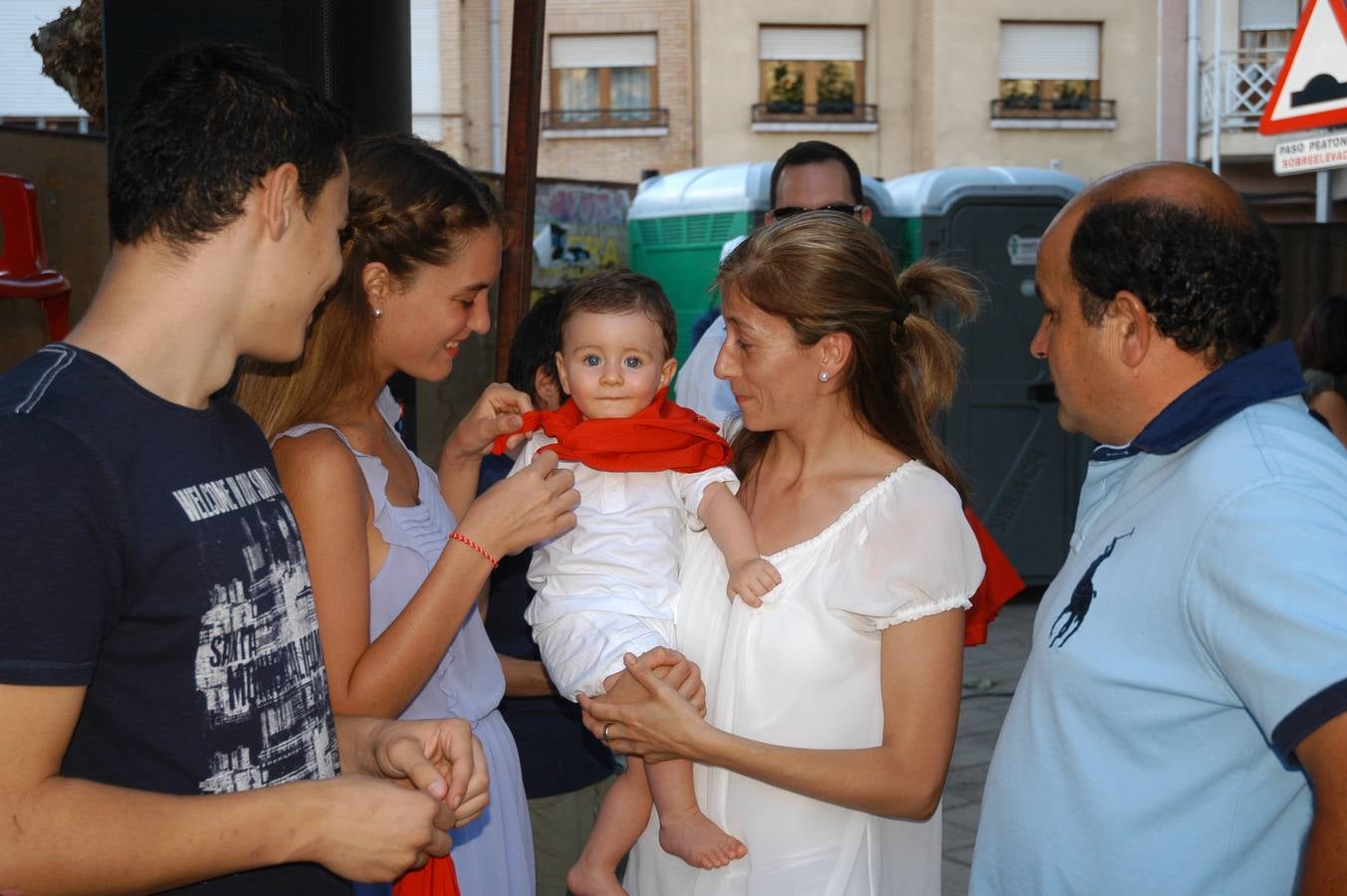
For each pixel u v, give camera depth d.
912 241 7.56
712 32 16.31
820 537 1.90
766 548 1.99
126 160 1.37
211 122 1.37
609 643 2.05
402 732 1.64
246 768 1.41
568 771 2.76
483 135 14.98
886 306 1.94
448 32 14.71
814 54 16.62
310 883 1.52
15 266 4.19
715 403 3.52
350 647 1.76
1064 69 16.44
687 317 8.28
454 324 1.94
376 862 1.39
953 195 7.50
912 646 1.81
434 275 1.89
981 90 16.27
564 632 2.12
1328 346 5.87
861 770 1.77
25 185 4.23
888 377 1.99
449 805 1.59
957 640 1.84
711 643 2.05
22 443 1.21
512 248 3.15
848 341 1.93
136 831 1.25
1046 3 16.16
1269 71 15.20
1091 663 1.54
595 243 8.80
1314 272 8.86
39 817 1.19
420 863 1.49
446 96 14.77
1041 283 1.70
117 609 1.29
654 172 9.35
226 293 1.40
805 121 16.52
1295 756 1.31
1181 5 16.09
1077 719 1.57
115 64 2.58
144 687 1.33
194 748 1.36
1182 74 16.17
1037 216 7.56
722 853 1.92
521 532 1.85
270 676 1.44
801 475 2.03
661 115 16.73
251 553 1.42
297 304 1.48
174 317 1.37
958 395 7.52
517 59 3.10
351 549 1.77
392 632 1.79
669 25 16.66
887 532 1.84
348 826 1.37
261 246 1.42
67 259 4.78
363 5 2.70
